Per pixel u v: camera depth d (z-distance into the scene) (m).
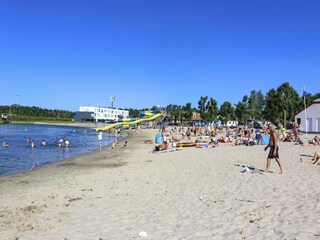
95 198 12.65
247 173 15.96
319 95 102.94
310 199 10.48
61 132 89.62
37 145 46.41
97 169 22.05
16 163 27.64
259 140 35.28
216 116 127.00
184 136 53.03
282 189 12.12
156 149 32.50
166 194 12.58
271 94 92.50
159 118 123.81
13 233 8.95
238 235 7.82
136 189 13.88
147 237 8.14
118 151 35.69
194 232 8.27
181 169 18.73
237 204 10.48
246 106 125.06
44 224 9.65
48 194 13.91
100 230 8.90
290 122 78.69
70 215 10.45
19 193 14.62
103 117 182.12
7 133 79.94
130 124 108.06
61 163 26.22
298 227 8.00
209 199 11.36
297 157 21.75
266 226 8.28
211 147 33.34
